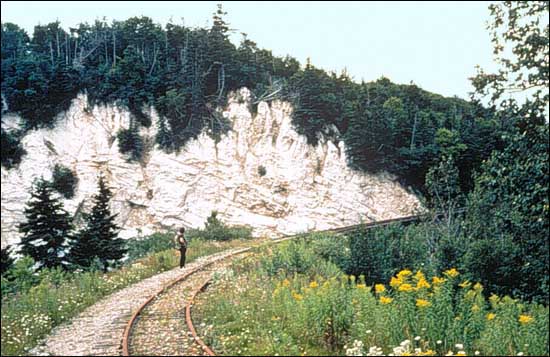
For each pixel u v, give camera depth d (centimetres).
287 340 1127
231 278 2072
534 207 1591
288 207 6575
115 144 6562
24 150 6206
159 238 4372
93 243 3153
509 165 1658
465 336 1085
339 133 7500
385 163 7275
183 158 6644
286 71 8544
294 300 1377
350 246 2059
